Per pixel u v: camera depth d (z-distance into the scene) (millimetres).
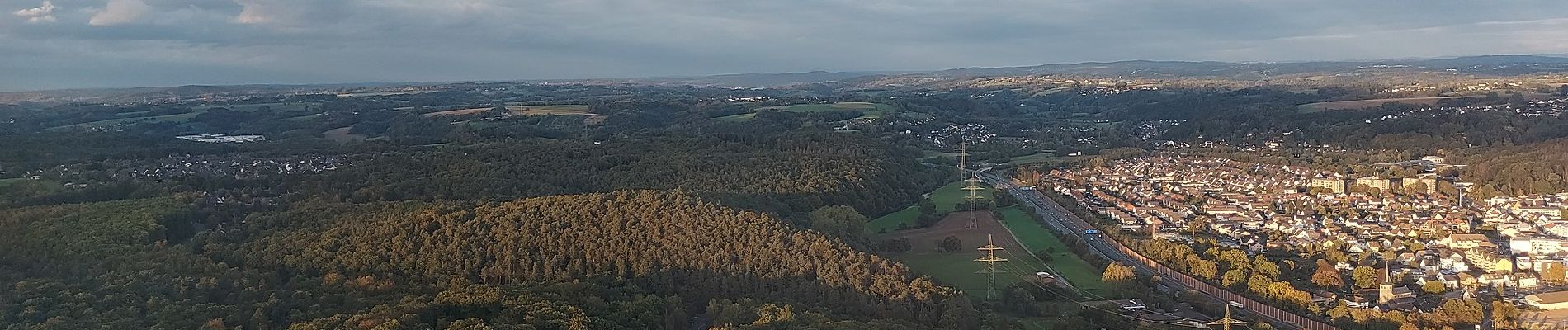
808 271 192375
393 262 198250
